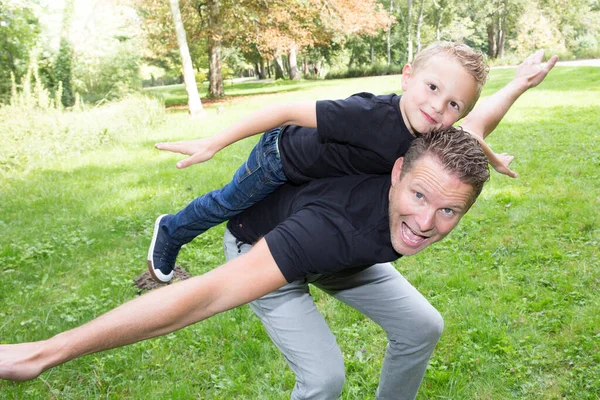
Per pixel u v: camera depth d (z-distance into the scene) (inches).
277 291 105.0
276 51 1352.1
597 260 215.9
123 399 147.6
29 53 798.5
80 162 445.4
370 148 95.6
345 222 85.7
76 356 68.0
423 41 2468.0
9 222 302.8
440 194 79.2
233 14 1079.6
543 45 2055.9
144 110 624.7
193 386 152.8
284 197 105.2
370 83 1321.4
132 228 284.4
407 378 118.7
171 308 71.6
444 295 195.0
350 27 1078.4
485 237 247.4
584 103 638.5
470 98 99.2
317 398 104.1
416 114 96.9
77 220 297.9
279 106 100.7
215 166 409.1
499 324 171.8
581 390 142.5
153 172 399.2
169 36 1165.1
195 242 254.1
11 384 153.1
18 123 470.0
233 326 178.7
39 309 195.8
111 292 208.4
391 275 112.9
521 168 358.9
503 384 146.6
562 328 170.2
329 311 188.5
